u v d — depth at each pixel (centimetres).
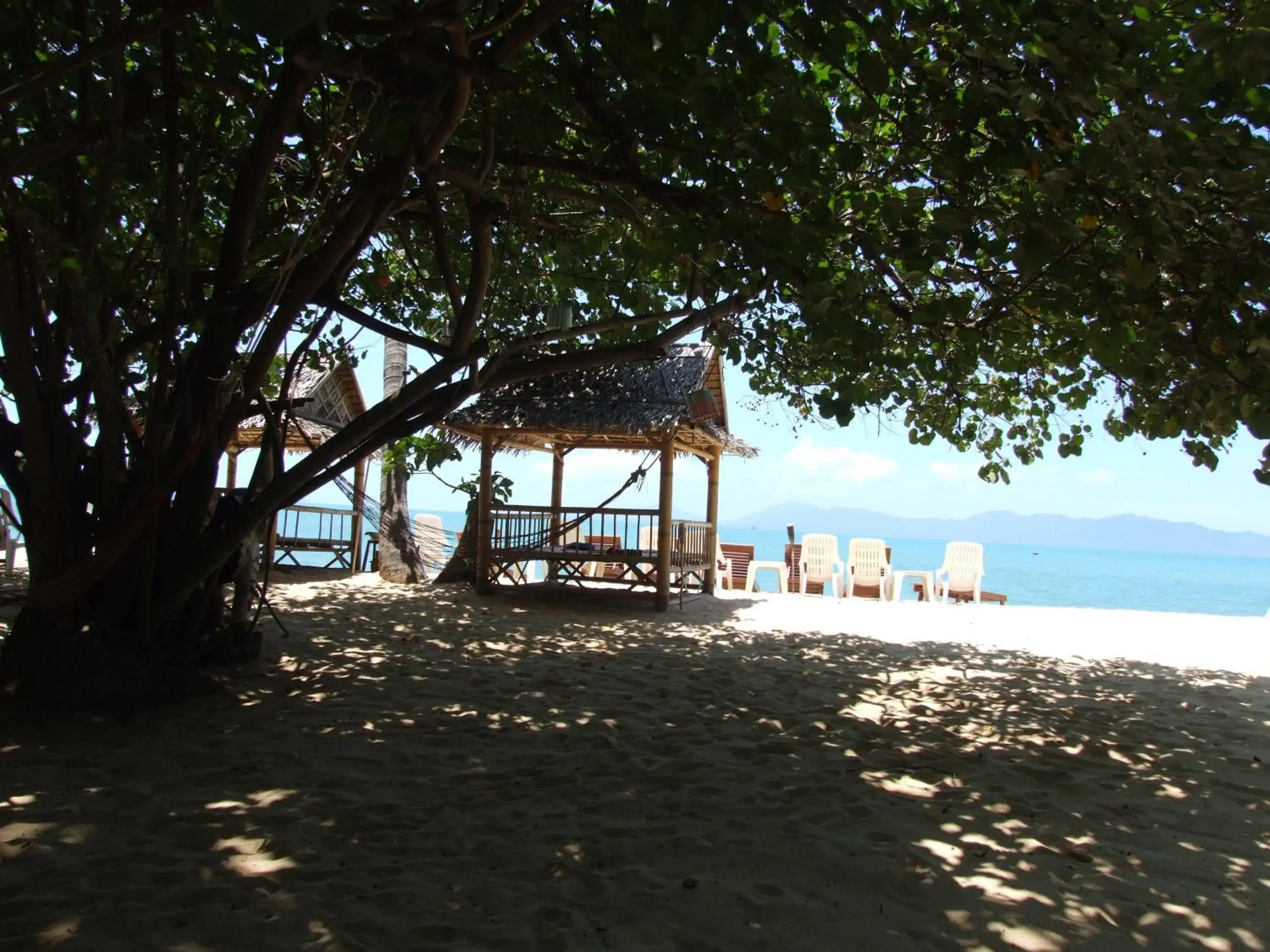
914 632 1089
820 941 285
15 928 273
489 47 441
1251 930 303
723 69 380
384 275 788
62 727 493
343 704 578
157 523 560
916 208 430
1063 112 355
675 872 337
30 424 511
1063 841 385
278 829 364
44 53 530
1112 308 404
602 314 799
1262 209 357
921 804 428
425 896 307
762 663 808
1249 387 370
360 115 496
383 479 1467
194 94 600
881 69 366
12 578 1139
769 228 420
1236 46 302
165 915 285
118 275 521
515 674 705
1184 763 520
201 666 646
